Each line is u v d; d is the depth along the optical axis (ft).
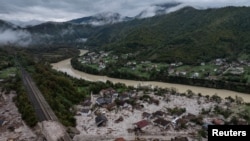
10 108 534.78
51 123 434.71
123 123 471.21
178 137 399.85
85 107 565.94
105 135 417.28
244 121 469.57
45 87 644.27
